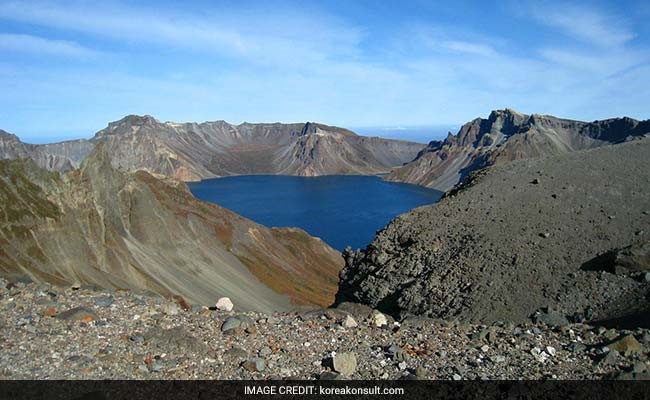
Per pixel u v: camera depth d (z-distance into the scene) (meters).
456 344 14.44
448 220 44.28
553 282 31.52
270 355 12.22
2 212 75.31
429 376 11.60
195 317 14.84
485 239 38.31
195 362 11.38
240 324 14.09
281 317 16.05
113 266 84.88
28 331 11.90
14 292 15.22
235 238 133.75
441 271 36.91
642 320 23.55
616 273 30.17
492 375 11.88
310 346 13.21
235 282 107.06
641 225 35.03
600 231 35.59
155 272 91.69
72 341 11.65
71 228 83.56
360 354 12.90
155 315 14.45
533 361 13.03
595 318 27.14
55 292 15.70
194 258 109.06
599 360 13.05
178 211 129.88
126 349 11.63
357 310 18.03
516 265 34.25
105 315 13.87
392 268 41.88
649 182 41.22
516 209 42.03
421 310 34.28
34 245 74.81
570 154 54.06
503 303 31.05
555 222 38.31
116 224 101.38
